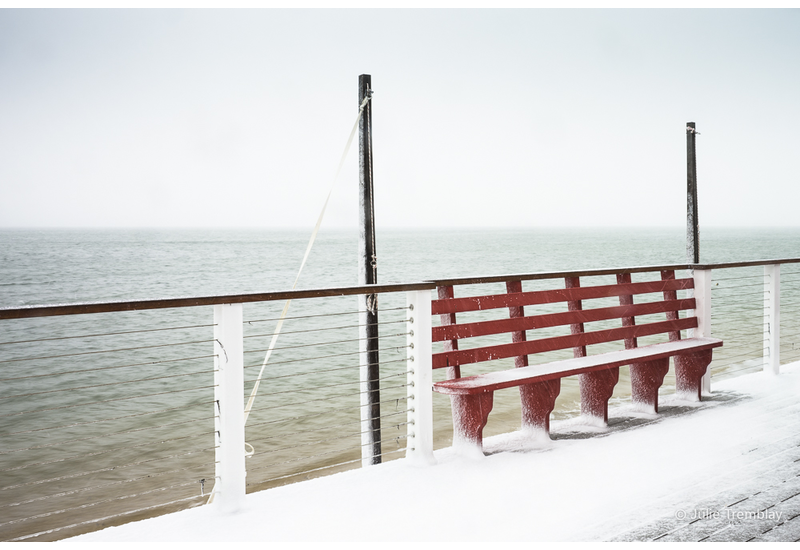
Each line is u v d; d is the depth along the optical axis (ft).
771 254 222.69
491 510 9.33
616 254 244.83
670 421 14.32
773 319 18.79
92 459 28.02
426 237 407.23
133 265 202.59
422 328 11.48
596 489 10.14
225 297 8.96
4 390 48.65
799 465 11.13
